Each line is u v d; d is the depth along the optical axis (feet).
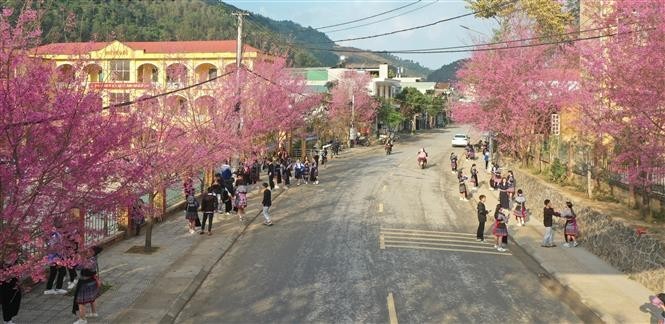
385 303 44.96
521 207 78.64
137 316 40.60
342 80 210.38
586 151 78.33
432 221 79.46
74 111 27.63
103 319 39.75
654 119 49.90
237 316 41.93
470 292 48.55
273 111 105.91
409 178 124.88
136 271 51.60
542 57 110.32
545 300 47.11
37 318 39.09
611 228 58.54
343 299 45.75
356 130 217.15
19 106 26.96
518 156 125.80
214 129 79.20
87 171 29.45
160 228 69.87
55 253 31.27
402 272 53.83
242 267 54.90
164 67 92.32
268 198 74.23
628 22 51.83
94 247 37.99
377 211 85.46
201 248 60.44
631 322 41.47
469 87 125.29
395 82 294.66
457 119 128.16
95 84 34.96
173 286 47.60
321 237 67.67
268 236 68.13
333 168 141.38
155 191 55.47
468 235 71.61
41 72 28.30
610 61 53.78
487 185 116.16
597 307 44.60
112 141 30.55
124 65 154.10
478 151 195.00
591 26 71.67
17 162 26.25
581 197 73.20
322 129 184.75
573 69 95.96
